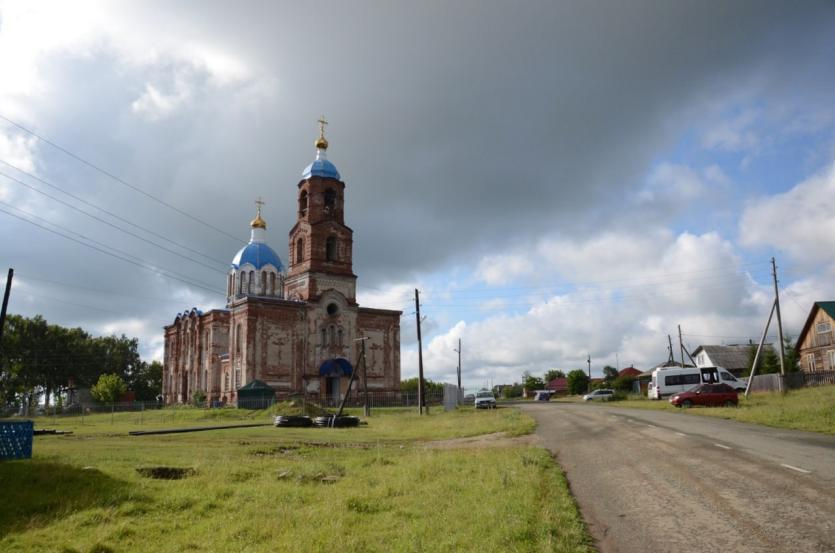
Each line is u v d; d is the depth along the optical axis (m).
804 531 8.84
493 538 9.05
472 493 12.71
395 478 15.52
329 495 13.48
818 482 12.08
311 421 41.81
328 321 69.38
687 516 10.23
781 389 45.28
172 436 33.41
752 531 9.05
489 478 14.52
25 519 11.84
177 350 82.50
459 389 70.75
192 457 20.78
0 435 17.55
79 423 53.09
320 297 69.06
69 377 101.25
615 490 12.98
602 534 9.61
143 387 112.62
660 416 34.03
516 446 23.14
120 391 90.69
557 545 8.68
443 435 31.25
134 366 113.06
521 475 14.73
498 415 43.31
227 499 13.45
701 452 17.25
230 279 76.12
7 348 93.81
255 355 64.75
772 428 24.61
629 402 58.19
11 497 13.32
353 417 41.25
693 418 31.31
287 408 53.00
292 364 66.62
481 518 10.33
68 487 14.14
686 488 12.45
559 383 133.38
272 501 12.92
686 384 57.84
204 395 71.69
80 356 103.44
